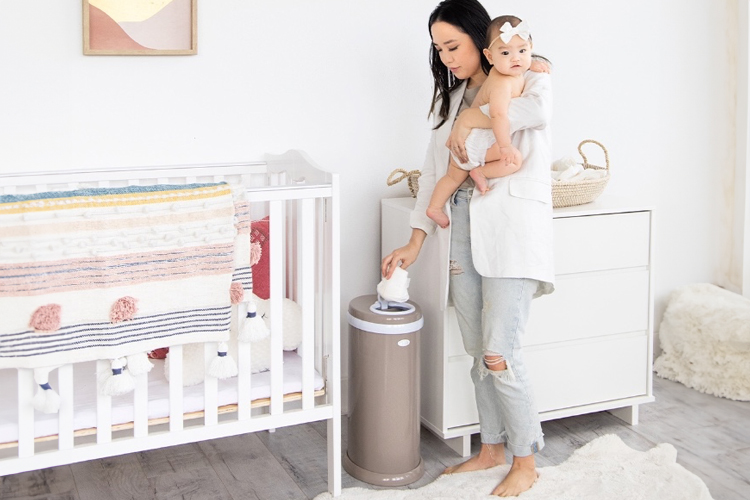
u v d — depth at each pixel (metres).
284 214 2.67
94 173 2.51
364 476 2.47
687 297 3.34
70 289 1.91
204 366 2.18
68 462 2.02
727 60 3.46
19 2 2.42
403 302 2.50
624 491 2.35
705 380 3.16
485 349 2.30
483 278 2.29
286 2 2.72
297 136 2.79
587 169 2.91
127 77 2.57
